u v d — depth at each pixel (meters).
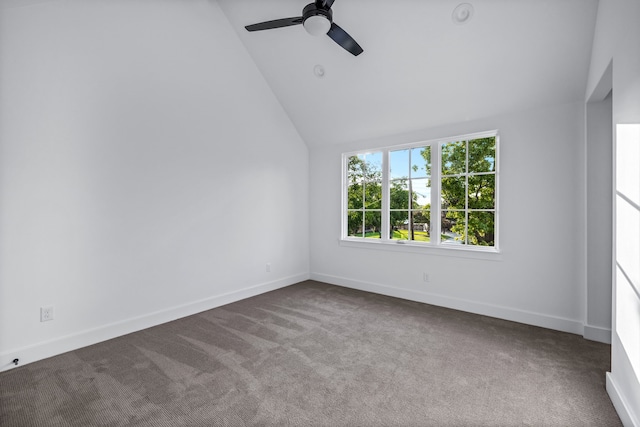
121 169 2.62
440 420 1.56
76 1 2.33
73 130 2.34
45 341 2.23
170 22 2.94
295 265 4.44
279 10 2.99
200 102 3.22
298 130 4.42
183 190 3.09
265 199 3.97
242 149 3.67
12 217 2.08
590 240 2.52
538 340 2.51
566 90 2.59
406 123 3.50
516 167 2.91
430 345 2.43
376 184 4.03
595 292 2.51
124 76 2.62
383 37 2.78
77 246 2.38
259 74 3.83
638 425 1.37
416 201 3.65
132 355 2.27
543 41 2.36
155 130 2.86
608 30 1.83
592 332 2.51
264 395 1.78
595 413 1.61
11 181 2.06
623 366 1.58
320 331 2.71
